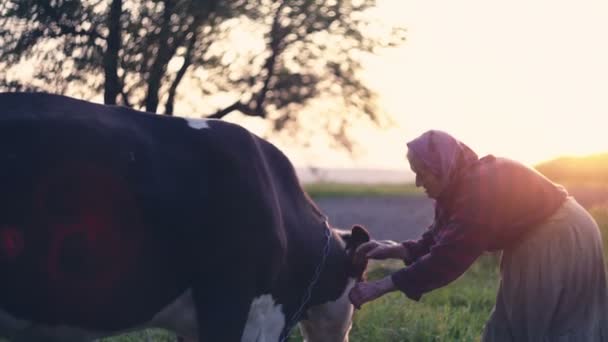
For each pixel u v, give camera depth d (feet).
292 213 19.24
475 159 18.13
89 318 15.93
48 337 15.85
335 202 113.19
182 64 46.96
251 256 17.76
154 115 17.25
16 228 14.84
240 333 17.85
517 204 17.78
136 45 43.50
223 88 50.06
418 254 19.93
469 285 39.58
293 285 19.58
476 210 17.58
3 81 41.83
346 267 20.70
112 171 15.79
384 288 18.17
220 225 17.26
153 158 16.46
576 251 17.79
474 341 26.45
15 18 41.11
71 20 41.86
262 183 17.99
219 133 17.61
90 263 15.61
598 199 86.89
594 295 17.89
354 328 27.68
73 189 15.37
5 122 15.01
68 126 15.52
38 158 15.06
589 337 17.67
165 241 16.53
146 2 43.55
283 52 52.85
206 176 17.12
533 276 17.85
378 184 167.32
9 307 15.11
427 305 33.04
